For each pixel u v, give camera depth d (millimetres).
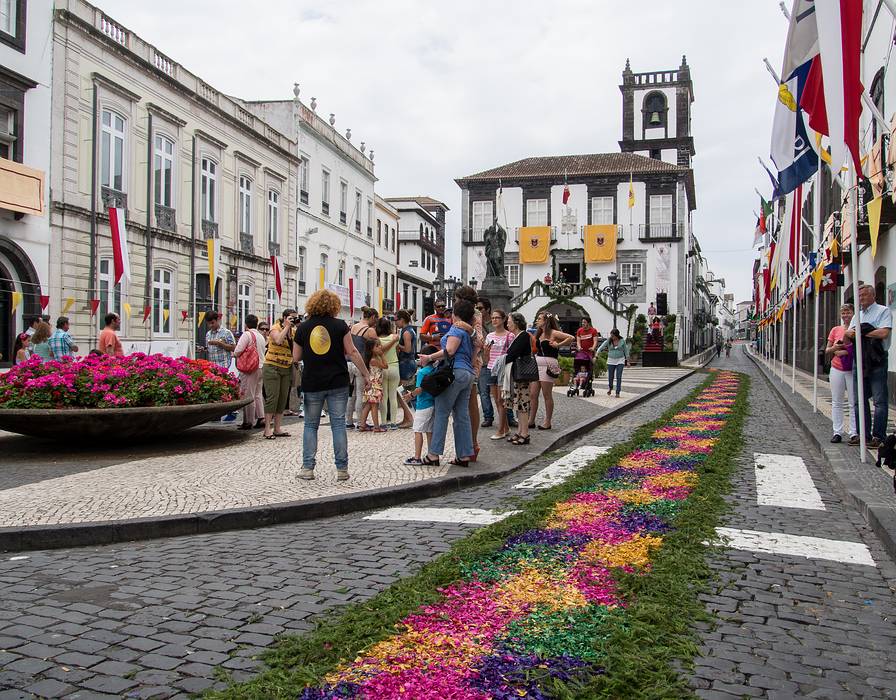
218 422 12586
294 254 35562
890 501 6152
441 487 7191
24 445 9609
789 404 15422
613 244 54438
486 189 57844
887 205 13492
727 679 3117
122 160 22594
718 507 6172
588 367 17547
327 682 2973
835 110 8047
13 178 17688
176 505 6133
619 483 7109
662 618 3637
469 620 3629
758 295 50156
